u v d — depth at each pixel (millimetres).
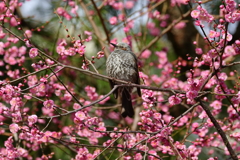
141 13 11594
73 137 8312
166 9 12852
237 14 6387
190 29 12883
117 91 10688
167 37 13672
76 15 11641
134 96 12523
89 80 12398
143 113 7590
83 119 7168
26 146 10719
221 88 7484
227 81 11531
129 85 7332
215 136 9039
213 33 6797
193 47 12633
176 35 12773
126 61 10555
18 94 7875
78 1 12344
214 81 8219
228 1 6438
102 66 12344
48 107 6828
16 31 11516
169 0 13172
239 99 7160
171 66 11812
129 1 12867
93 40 12586
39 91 7465
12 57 10477
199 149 8898
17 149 7883
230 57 10453
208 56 7551
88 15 12398
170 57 13539
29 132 7129
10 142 7738
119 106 11625
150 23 12781
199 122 9609
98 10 11297
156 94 10438
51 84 9727
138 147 8375
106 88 12398
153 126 7637
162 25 12523
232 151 7500
